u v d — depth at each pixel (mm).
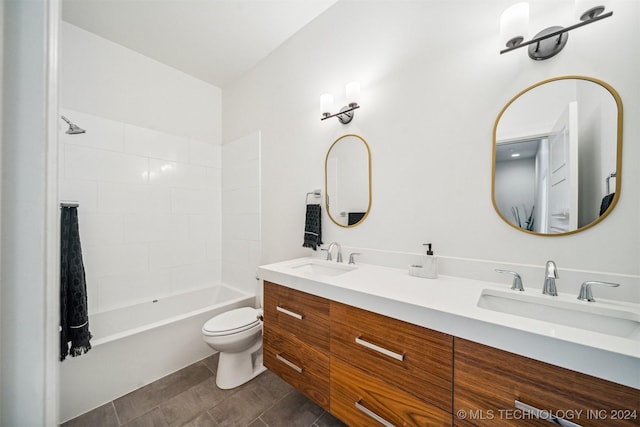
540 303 922
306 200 1884
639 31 832
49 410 357
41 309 347
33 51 343
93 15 1760
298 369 1211
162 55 2215
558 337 614
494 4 1110
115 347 1520
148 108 2240
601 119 891
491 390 702
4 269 323
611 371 557
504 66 1084
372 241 1521
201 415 1376
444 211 1247
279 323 1336
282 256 2068
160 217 2307
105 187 1997
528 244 1035
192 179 2527
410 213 1362
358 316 994
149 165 2242
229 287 2568
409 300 874
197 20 1818
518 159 1053
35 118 342
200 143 2588
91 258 1928
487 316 735
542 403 632
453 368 766
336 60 1687
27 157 336
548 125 988
